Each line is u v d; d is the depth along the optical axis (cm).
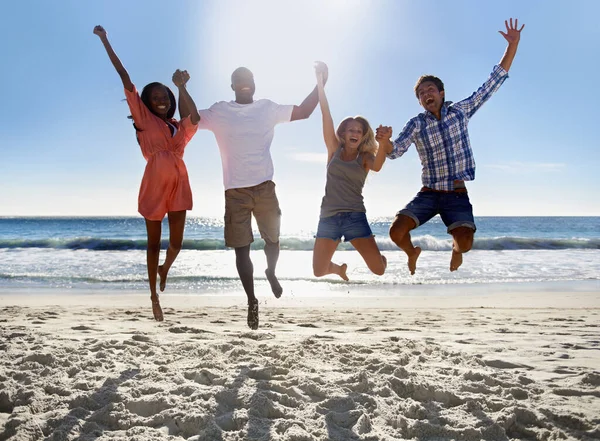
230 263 2070
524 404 286
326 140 482
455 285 1502
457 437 250
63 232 5181
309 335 540
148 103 491
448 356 421
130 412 280
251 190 479
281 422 261
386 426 264
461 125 461
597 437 247
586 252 2506
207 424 259
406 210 471
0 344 430
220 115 484
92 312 862
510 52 473
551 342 514
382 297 1243
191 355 400
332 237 468
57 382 321
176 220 490
